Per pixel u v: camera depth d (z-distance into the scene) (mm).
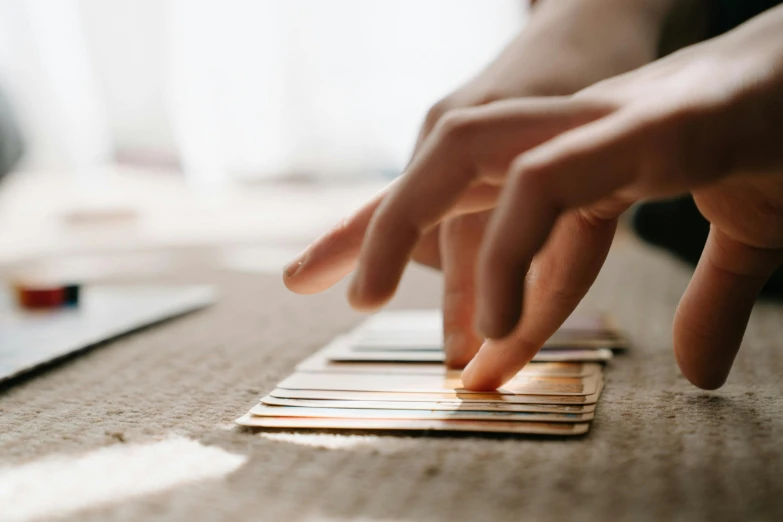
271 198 2457
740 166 335
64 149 2488
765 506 345
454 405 423
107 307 705
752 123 332
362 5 2295
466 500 350
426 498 351
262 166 2465
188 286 925
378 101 2361
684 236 961
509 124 350
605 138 328
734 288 416
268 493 357
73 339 574
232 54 2391
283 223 1882
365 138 2408
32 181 2498
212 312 726
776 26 353
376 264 352
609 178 328
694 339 430
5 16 2387
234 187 2484
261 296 837
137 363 541
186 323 668
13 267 1217
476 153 351
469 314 482
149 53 2453
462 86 449
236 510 347
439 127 356
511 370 434
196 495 357
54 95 2449
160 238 1686
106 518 345
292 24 2350
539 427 400
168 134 2531
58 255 1410
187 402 459
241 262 1198
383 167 2430
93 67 2473
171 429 419
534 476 365
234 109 2430
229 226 1885
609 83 371
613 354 542
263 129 2438
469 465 373
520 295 329
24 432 421
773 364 512
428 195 352
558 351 527
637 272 1038
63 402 464
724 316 422
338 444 394
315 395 439
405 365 493
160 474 374
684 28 556
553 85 439
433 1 2229
